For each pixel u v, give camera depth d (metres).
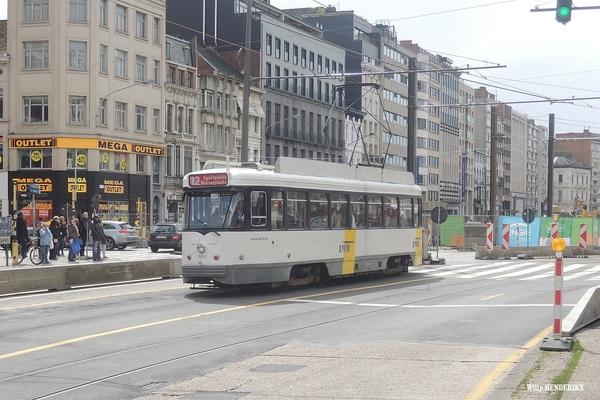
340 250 24.94
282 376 10.38
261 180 21.72
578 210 80.38
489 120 148.88
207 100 74.44
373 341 13.30
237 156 77.69
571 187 189.62
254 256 21.39
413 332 14.33
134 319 16.36
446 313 17.34
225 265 21.03
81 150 60.47
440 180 123.44
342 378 10.14
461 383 9.60
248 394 9.35
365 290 23.36
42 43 60.22
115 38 62.78
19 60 60.31
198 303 19.52
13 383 10.15
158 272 27.94
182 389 9.72
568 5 17.17
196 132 72.75
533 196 181.00
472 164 140.62
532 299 20.48
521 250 46.75
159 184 67.88
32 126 60.09
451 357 11.55
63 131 59.69
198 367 11.16
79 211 60.09
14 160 60.44
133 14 64.88
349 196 25.62
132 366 11.24
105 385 10.01
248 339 13.68
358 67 98.56
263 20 80.88
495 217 52.84
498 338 13.49
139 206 59.31
